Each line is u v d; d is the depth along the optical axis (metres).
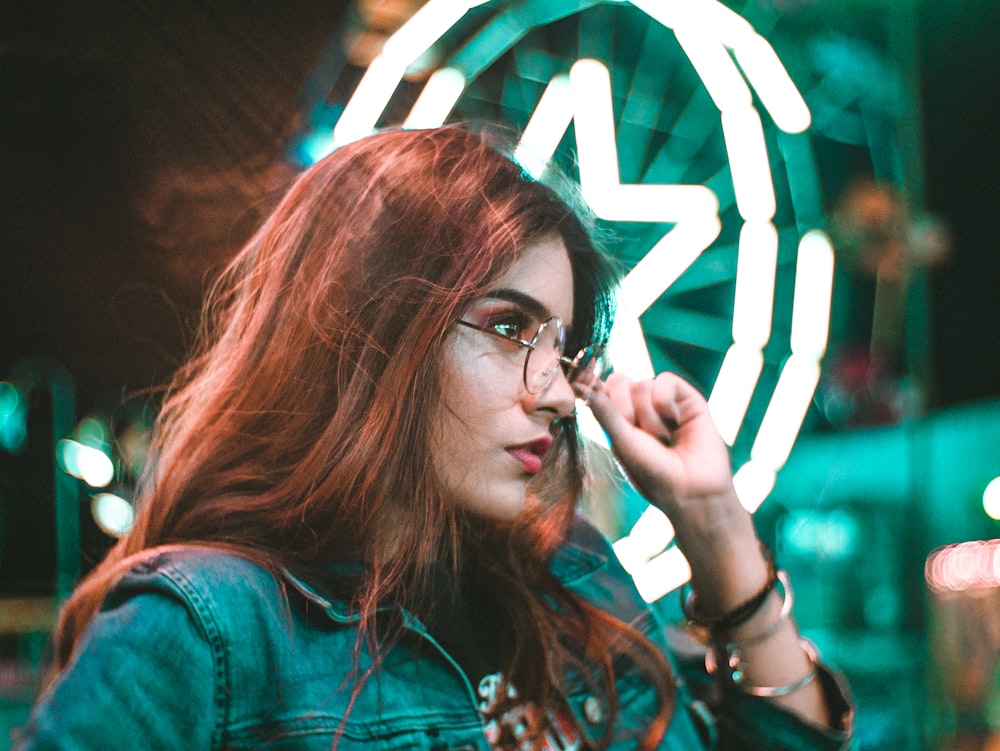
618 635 1.11
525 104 2.51
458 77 2.25
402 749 0.83
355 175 0.95
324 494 0.85
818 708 1.14
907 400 3.27
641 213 2.51
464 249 0.89
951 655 2.98
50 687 0.70
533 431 0.92
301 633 0.82
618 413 1.13
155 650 0.72
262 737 0.76
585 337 1.11
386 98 2.13
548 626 1.03
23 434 2.12
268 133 2.31
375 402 0.87
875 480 4.01
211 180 2.30
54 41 2.25
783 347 2.81
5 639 2.04
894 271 3.11
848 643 3.85
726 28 2.73
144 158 2.29
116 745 0.68
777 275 2.83
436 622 0.95
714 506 1.11
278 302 0.93
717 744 1.16
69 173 2.26
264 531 0.85
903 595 3.63
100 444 2.08
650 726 1.09
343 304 0.89
